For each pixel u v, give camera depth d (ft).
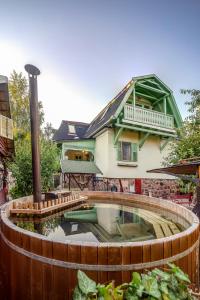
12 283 9.73
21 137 58.75
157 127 44.06
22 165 27.99
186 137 29.40
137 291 4.96
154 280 5.21
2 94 20.42
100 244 7.63
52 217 16.52
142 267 7.64
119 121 40.65
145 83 44.65
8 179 33.06
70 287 7.76
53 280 8.05
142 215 17.31
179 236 8.58
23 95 64.08
